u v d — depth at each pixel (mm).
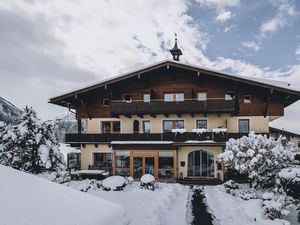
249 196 13602
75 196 3479
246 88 21500
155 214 10758
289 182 12758
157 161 20219
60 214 2781
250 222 10000
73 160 26234
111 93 22688
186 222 10445
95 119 23453
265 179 14586
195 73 22109
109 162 22672
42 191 3254
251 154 13844
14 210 2521
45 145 16719
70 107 25531
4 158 16375
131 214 10719
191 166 21000
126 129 22812
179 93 22328
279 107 21094
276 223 9336
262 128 21078
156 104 21172
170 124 22281
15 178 3404
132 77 22688
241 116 21391
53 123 17828
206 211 11930
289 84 20984
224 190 16328
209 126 21641
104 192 15156
